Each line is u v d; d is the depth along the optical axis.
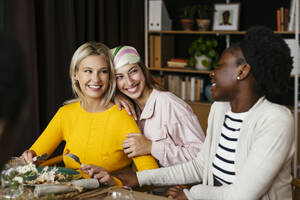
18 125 0.28
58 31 2.81
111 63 1.77
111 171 1.80
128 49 1.82
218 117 1.40
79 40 3.07
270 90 1.23
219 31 3.81
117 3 3.60
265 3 3.81
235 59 1.24
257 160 1.16
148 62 4.13
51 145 1.87
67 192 1.26
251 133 1.23
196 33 3.89
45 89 2.77
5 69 0.27
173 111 1.83
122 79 1.80
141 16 3.97
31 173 1.32
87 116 1.80
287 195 1.24
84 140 1.78
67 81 2.90
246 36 1.25
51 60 2.75
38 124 2.65
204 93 3.96
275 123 1.17
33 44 2.56
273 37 1.20
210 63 3.88
